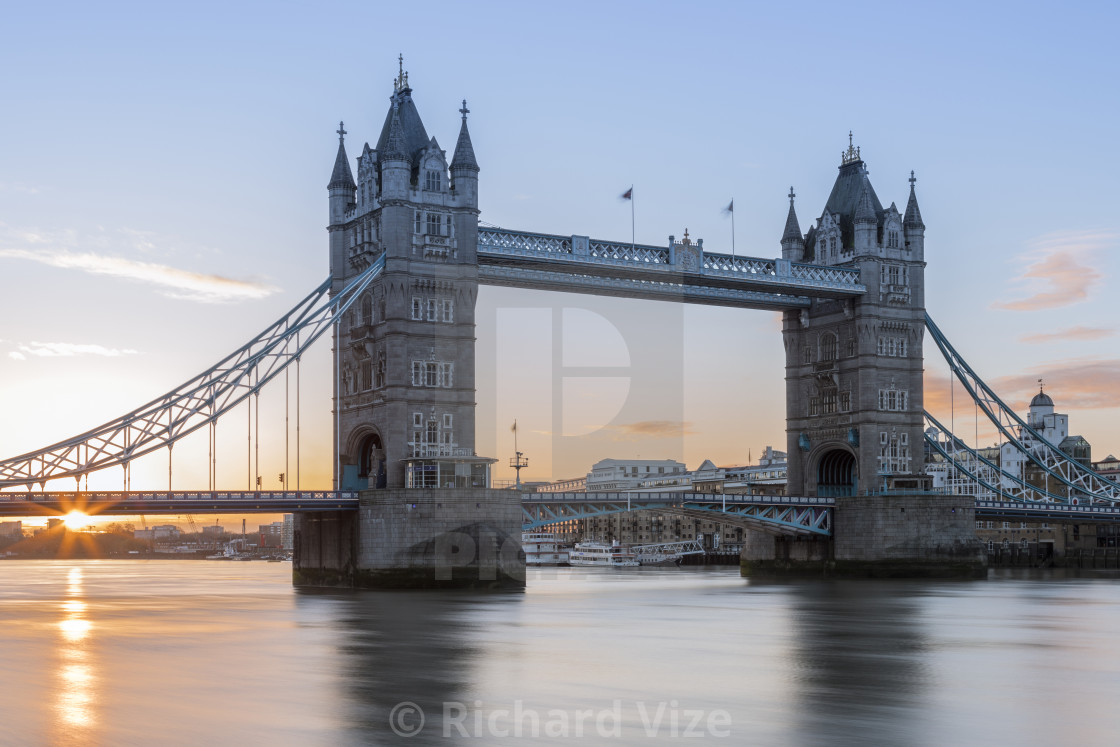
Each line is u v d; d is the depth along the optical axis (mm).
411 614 82375
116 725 35812
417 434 119500
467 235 123875
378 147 129000
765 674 46562
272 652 56875
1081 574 169375
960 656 56469
